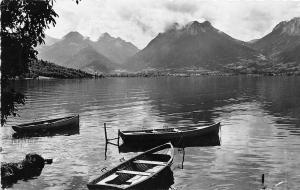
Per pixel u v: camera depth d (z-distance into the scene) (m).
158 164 32.78
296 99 109.38
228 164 37.75
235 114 77.44
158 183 30.28
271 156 40.84
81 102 101.44
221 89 161.38
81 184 31.83
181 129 52.31
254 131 56.78
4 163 34.78
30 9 23.83
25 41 24.47
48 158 39.50
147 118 72.00
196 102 102.62
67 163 38.28
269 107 89.75
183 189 30.25
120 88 169.12
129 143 48.00
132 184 26.98
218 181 32.31
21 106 90.75
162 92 142.50
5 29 23.69
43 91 143.00
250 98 114.44
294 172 34.84
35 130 55.25
